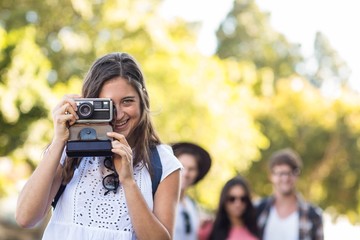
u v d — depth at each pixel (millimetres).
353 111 42406
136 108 5523
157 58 25641
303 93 42562
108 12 23938
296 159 10977
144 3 24969
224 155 27266
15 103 17141
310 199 43062
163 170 5617
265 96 42156
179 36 28859
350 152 42406
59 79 22250
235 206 10812
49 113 17547
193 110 26281
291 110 42094
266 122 41562
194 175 9914
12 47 17219
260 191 41469
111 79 5488
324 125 42312
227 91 27672
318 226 10805
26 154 17812
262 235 10891
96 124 5430
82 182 5512
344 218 43531
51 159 5391
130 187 5355
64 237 5453
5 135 17641
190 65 26703
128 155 5375
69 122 5422
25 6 21781
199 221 10734
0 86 17016
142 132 5609
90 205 5469
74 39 22750
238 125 28156
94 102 5418
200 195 27062
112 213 5453
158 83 25469
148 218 5348
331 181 43000
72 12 23156
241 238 10828
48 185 5379
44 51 22266
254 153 28625
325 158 42594
